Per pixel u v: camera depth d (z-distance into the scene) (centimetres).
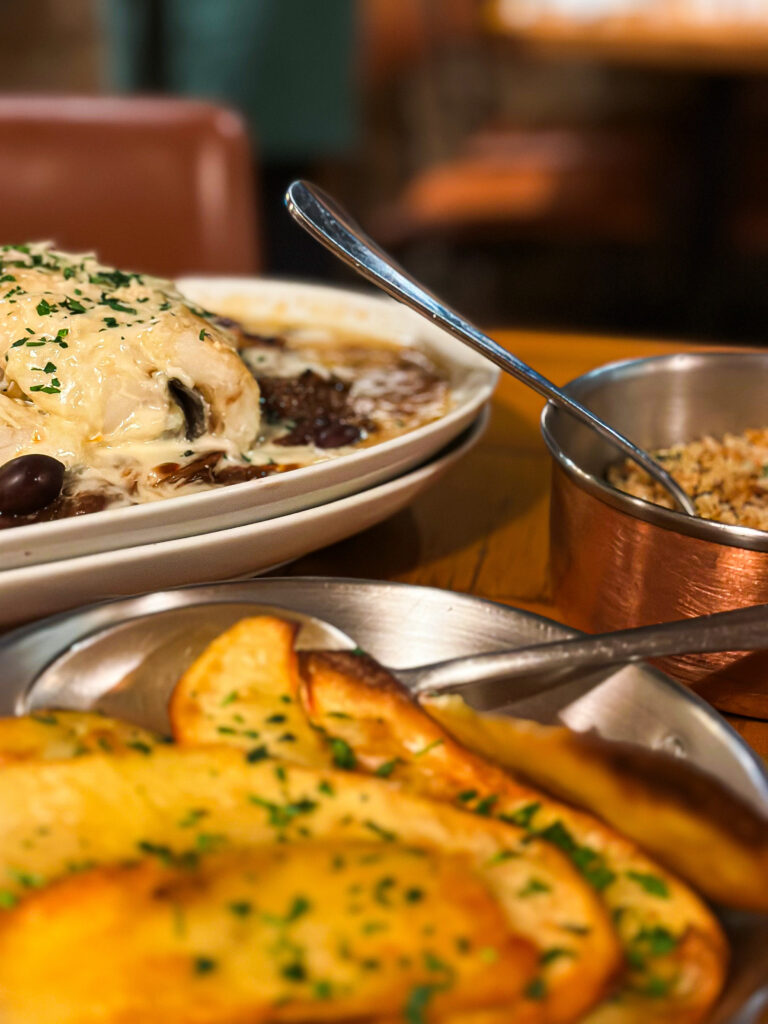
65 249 111
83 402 55
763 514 53
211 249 111
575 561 50
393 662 44
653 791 40
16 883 37
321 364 70
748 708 48
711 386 58
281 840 38
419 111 265
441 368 71
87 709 42
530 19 174
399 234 176
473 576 57
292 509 52
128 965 35
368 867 37
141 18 167
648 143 188
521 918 37
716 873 39
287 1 167
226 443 57
